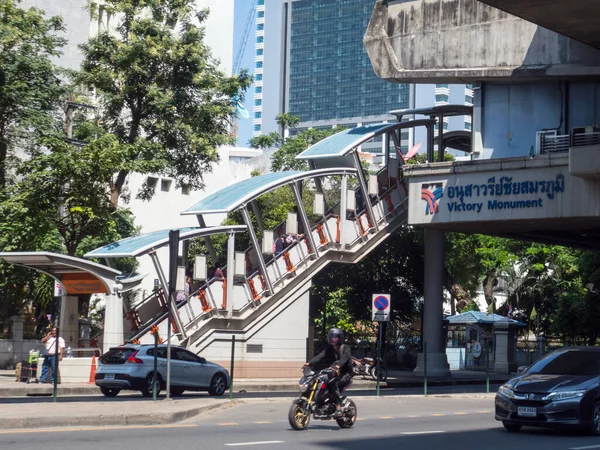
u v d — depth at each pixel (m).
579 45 33.84
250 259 36.38
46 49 38.25
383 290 47.22
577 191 33.03
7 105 36.06
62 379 29.09
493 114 36.62
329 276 46.69
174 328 31.17
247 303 33.59
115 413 16.52
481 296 80.69
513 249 57.09
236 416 18.78
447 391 31.50
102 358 25.39
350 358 16.34
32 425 15.20
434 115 40.94
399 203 39.44
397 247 46.47
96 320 46.12
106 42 38.00
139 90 37.91
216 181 68.38
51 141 34.34
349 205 37.12
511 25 35.34
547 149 35.16
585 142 34.12
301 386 16.03
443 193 36.56
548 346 50.66
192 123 38.69
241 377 33.16
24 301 42.91
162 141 38.94
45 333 37.81
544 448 14.05
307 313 35.66
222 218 66.69
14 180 39.41
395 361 46.56
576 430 17.05
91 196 34.38
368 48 38.00
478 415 20.73
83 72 37.62
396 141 40.16
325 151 37.06
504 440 15.16
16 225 34.75
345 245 36.72
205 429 15.74
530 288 56.66
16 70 36.28
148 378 25.02
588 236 41.25
